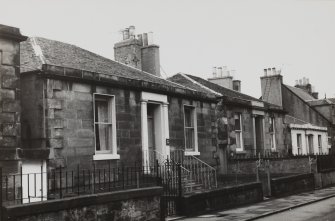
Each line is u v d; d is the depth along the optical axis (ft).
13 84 39.19
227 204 52.44
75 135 46.98
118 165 52.29
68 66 49.16
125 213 37.83
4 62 38.60
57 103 45.50
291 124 102.94
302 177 71.72
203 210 48.14
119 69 61.11
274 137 94.79
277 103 114.42
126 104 54.80
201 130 70.44
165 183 51.21
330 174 82.23
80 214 33.68
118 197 37.06
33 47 52.65
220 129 75.82
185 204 45.75
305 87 155.12
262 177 67.00
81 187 46.42
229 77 105.40
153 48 73.51
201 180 61.87
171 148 62.59
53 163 43.86
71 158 46.11
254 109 87.66
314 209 51.47
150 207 40.70
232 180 66.80
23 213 29.53
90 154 48.49
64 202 32.32
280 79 115.14
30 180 40.65
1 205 29.17
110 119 52.85
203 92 71.67
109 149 52.47
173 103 64.23
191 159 66.33
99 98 51.75
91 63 56.59
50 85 45.06
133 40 72.43
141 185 47.75
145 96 57.67
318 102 136.67
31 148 44.75
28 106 45.29
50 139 44.19
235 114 82.17
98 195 35.29
